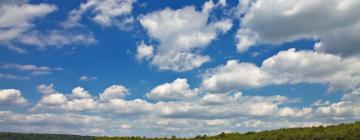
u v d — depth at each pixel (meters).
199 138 123.38
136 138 126.88
